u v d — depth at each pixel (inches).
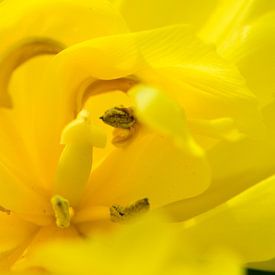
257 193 11.0
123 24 10.9
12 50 11.1
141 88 10.3
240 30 12.0
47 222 11.4
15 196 11.2
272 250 10.9
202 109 11.0
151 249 9.3
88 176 11.1
